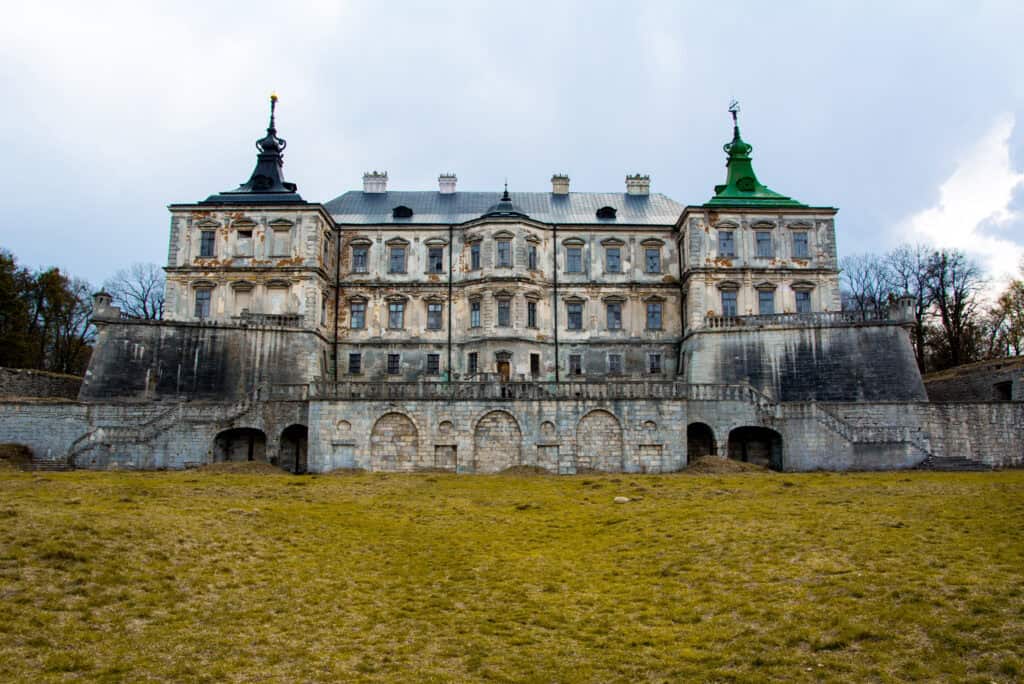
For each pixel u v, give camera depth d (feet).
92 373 180.34
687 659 53.67
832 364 185.26
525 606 65.36
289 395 163.12
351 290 210.59
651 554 79.10
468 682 50.72
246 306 197.57
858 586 64.08
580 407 151.84
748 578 69.26
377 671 52.49
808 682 49.24
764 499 103.35
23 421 158.40
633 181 234.38
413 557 79.92
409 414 151.12
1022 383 172.35
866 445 147.13
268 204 200.64
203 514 90.43
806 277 201.77
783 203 206.69
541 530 91.66
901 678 49.11
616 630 59.67
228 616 61.62
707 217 203.00
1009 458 156.76
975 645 52.42
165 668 51.65
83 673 50.11
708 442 161.58
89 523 77.77
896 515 87.35
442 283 209.67
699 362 193.16
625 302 211.00
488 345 200.34
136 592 64.13
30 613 57.88
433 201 228.63
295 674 51.70
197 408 154.20
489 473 148.77
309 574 72.69
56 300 242.58
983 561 67.97
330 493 114.73
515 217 206.08
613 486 120.06
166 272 198.80
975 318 240.32
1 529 72.84
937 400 201.46
